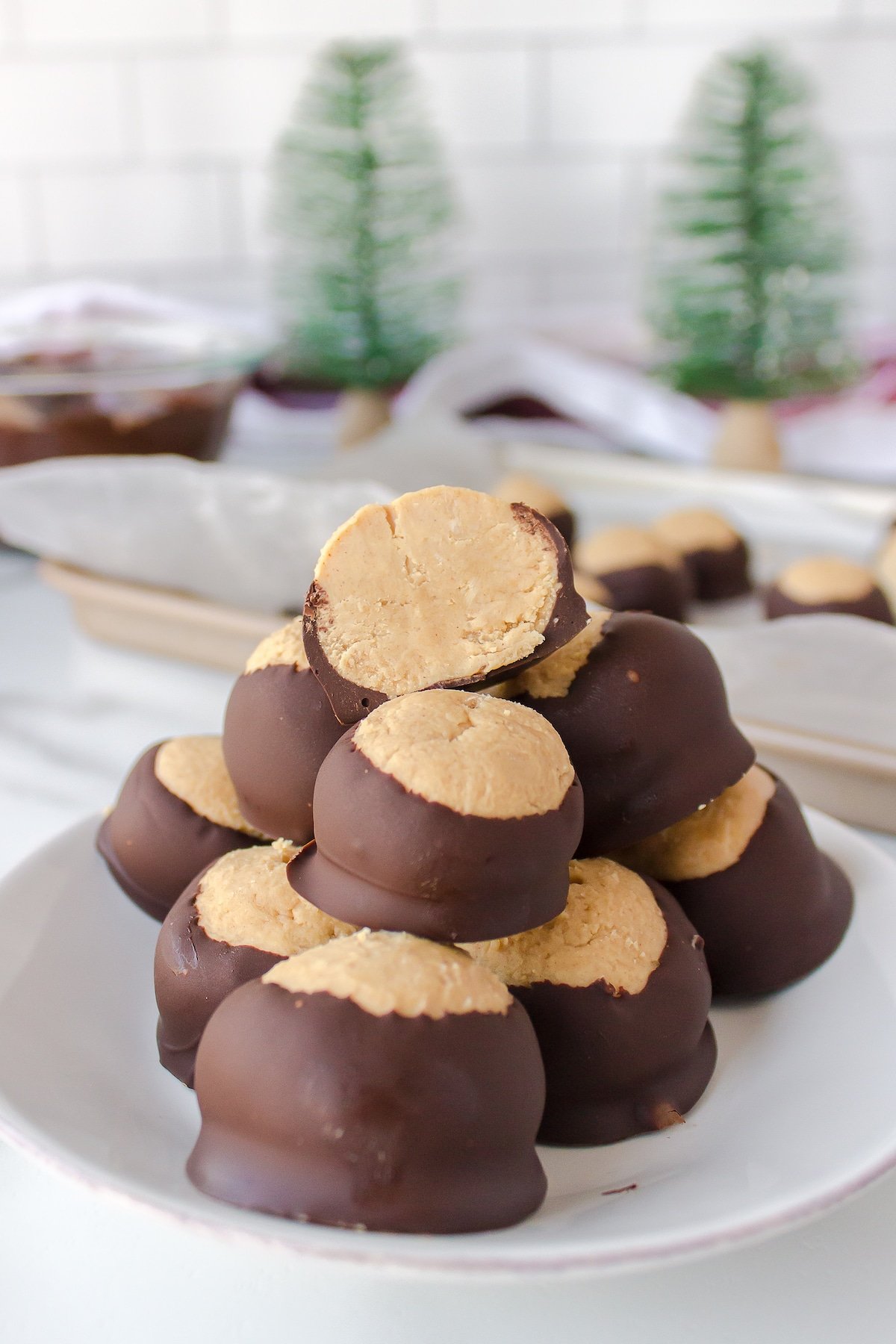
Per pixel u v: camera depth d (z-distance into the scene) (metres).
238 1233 0.24
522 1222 0.25
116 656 0.46
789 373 0.58
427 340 0.63
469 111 0.71
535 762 0.27
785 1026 0.30
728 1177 0.26
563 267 0.75
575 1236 0.24
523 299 0.75
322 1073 0.25
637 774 0.29
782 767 0.36
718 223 0.57
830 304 0.58
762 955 0.30
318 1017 0.25
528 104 0.71
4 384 0.49
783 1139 0.27
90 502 0.43
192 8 0.68
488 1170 0.25
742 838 0.30
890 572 0.46
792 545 0.51
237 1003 0.26
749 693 0.37
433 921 0.26
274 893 0.28
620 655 0.30
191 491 0.44
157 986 0.29
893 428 0.63
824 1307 0.26
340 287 0.61
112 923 0.31
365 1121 0.25
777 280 0.58
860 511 0.53
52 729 0.41
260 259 0.74
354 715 0.28
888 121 0.72
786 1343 0.26
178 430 0.51
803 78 0.62
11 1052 0.28
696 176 0.67
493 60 0.70
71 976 0.30
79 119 0.70
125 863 0.31
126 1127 0.27
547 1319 0.26
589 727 0.29
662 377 0.61
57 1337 0.26
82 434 0.50
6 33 0.68
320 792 0.27
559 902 0.27
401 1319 0.26
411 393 0.65
